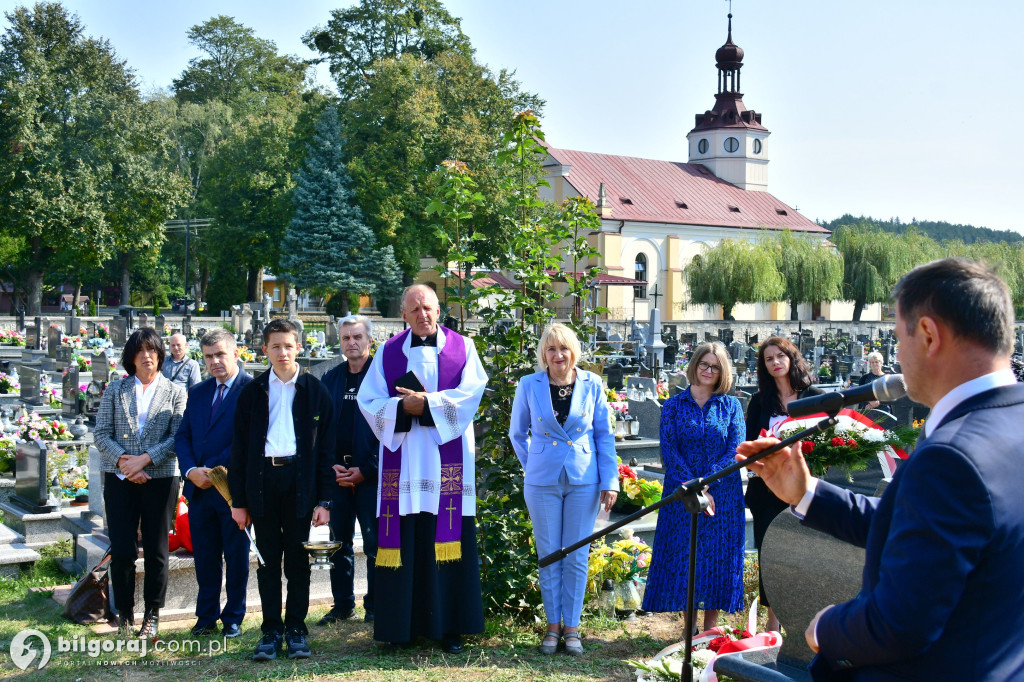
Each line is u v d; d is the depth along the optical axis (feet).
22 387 54.49
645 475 33.37
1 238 148.25
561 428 18.62
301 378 18.31
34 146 137.69
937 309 6.89
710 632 17.57
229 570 19.70
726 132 215.72
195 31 205.67
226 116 194.59
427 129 142.10
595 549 21.59
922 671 6.64
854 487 18.62
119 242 152.87
